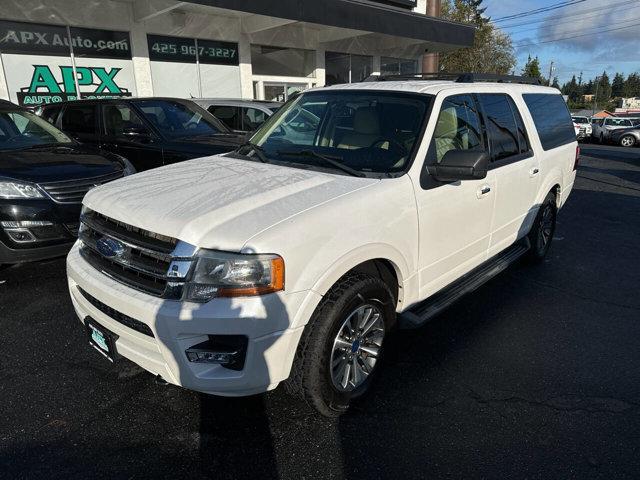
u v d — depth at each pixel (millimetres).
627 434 2715
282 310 2297
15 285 4520
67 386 3045
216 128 7465
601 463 2494
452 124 3475
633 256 5871
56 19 9562
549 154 4867
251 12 9922
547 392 3092
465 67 35469
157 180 3020
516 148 4340
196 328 2219
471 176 2994
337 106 3617
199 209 2465
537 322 4055
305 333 2504
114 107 7141
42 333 3666
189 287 2242
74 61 10023
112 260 2555
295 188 2752
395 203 2846
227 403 2914
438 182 3186
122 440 2598
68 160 4977
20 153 5020
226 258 2221
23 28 9273
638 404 2988
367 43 16312
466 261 3732
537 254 5234
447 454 2543
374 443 2615
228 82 12766
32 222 4324
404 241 2936
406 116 3305
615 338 3811
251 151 3650
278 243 2275
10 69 9258
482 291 4691
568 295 4633
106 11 10188
